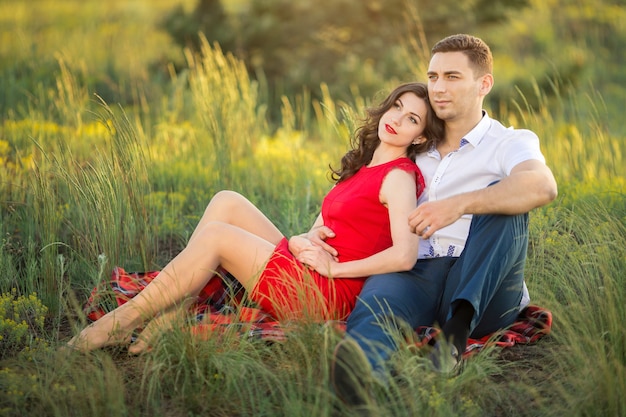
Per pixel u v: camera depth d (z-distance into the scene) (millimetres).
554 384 3373
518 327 4023
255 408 3281
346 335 3303
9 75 10328
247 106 8297
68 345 3707
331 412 3154
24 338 4074
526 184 3514
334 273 3875
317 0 13422
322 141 9148
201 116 7879
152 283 3838
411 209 3881
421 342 3555
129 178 5125
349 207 4012
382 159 4121
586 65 13883
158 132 8359
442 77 3979
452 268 3814
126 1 20984
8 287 4750
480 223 3605
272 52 13195
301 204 6473
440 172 4078
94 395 3271
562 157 7195
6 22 17219
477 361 3541
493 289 3568
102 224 4895
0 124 8586
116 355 3809
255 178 7004
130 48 14625
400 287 3732
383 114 4109
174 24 13305
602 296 3873
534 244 5051
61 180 5484
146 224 5148
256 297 3975
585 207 5078
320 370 3395
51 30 16688
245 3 14312
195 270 3871
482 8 13969
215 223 3967
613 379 3205
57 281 4566
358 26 13445
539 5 18109
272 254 3938
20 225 5418
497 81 12438
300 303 3807
